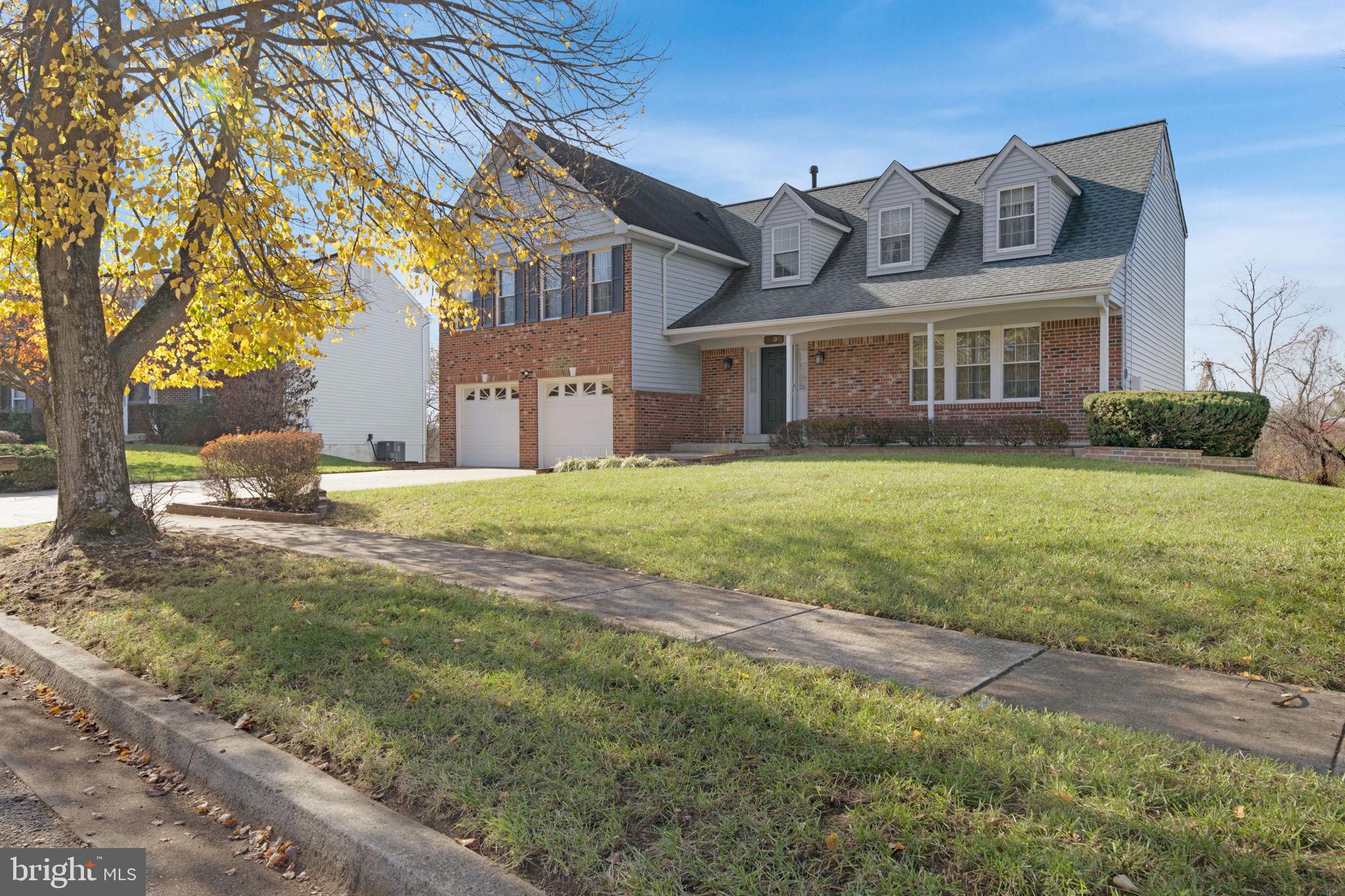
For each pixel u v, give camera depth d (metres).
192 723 3.87
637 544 8.02
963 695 3.99
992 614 5.32
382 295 31.89
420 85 8.28
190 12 8.54
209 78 7.82
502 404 22.64
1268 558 6.22
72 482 8.22
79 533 8.05
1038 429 15.15
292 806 3.08
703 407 21.61
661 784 3.08
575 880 2.56
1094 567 6.19
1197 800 2.86
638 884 2.48
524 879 2.58
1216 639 4.84
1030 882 2.43
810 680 4.15
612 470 15.13
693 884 2.51
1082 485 9.83
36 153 7.28
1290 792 2.90
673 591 6.28
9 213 7.11
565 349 20.92
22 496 15.92
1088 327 16.02
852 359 18.95
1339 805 2.81
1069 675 4.32
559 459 21.34
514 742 3.48
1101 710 3.82
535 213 10.93
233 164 8.02
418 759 3.33
